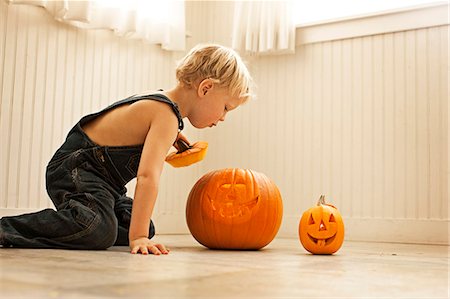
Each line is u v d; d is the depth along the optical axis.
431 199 2.37
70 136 1.64
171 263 1.11
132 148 1.58
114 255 1.27
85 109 2.29
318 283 0.87
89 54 2.31
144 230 1.42
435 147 2.39
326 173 2.63
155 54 2.67
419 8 2.45
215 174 1.71
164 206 2.72
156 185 1.46
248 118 2.85
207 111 1.69
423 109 2.43
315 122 2.69
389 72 2.52
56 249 1.39
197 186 1.71
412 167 2.43
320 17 2.80
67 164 1.57
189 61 1.68
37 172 2.10
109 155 1.58
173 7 2.60
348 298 0.73
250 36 2.72
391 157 2.48
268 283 0.85
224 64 1.67
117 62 2.45
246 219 1.60
